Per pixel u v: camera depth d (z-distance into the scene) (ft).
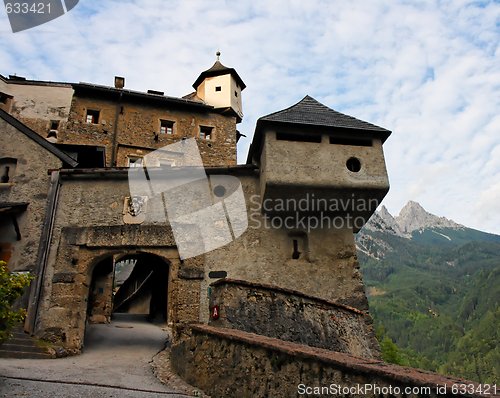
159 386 23.54
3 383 19.77
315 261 41.16
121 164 68.39
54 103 71.10
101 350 36.40
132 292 86.74
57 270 37.45
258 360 17.88
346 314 35.53
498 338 238.27
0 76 70.33
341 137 43.11
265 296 29.19
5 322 19.74
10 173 42.70
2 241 39.27
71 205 40.57
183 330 28.45
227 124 77.20
